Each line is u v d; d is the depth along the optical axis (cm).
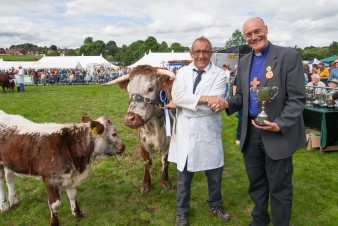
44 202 504
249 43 341
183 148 397
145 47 10031
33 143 405
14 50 14738
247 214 462
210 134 398
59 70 3828
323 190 538
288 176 346
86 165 428
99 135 425
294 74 317
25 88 2788
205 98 373
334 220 442
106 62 4850
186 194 422
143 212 467
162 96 434
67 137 411
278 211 354
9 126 431
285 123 317
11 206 482
